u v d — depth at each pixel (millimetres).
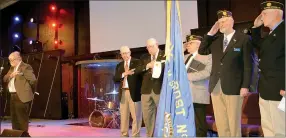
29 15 9875
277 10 2684
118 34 6930
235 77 2908
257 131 4152
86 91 8242
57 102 8297
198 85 3477
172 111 2484
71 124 6934
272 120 2682
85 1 8812
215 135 4539
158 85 3834
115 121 6148
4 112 9000
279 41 2648
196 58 3590
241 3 5617
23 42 9719
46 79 8578
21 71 4551
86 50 8758
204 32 5305
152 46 3955
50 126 6594
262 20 2809
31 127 6434
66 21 9133
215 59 3062
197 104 3471
